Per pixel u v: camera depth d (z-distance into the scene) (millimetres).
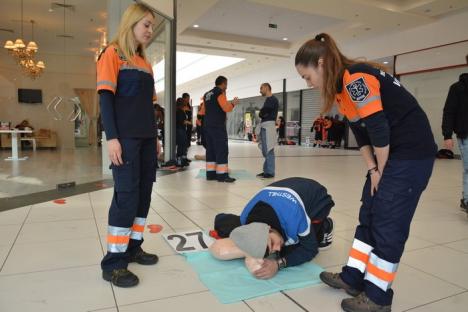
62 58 13469
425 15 9711
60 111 13586
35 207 3330
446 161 8594
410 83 11117
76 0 8180
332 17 10023
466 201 3230
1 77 12812
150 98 1879
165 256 2160
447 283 1859
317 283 1822
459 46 9570
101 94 1720
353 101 1413
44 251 2197
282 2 8422
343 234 2629
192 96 26859
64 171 6219
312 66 1513
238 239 1645
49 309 1529
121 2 5258
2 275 1853
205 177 5375
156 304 1590
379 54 11805
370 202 1588
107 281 1806
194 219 2977
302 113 15953
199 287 1764
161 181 4980
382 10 8992
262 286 1768
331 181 5168
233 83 21344
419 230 2768
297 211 1820
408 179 1424
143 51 1902
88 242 2371
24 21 9758
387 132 1385
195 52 13484
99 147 13711
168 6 6320
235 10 9641
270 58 14719
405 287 1809
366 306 1509
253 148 12883
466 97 3037
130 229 1862
